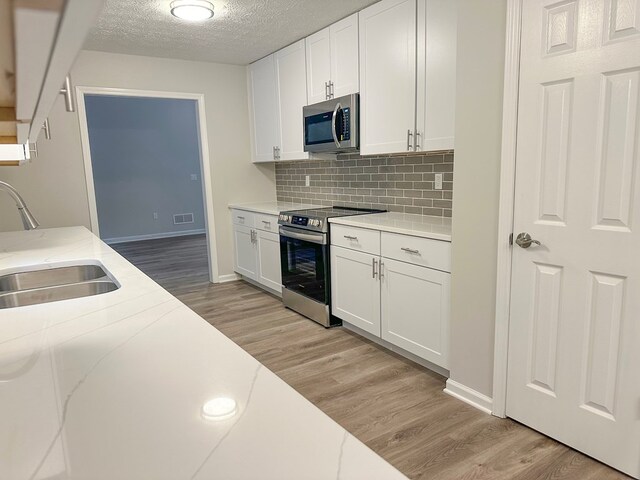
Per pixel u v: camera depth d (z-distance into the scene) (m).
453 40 2.44
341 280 3.23
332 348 3.02
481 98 2.04
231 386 0.74
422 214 3.23
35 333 1.02
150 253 6.70
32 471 0.53
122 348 0.92
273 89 4.24
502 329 2.06
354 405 2.29
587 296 1.76
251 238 4.41
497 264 2.04
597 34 1.62
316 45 3.55
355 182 3.85
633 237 1.61
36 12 0.29
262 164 4.95
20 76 0.49
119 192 7.69
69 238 2.59
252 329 3.42
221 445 0.57
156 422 0.63
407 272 2.63
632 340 1.65
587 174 1.71
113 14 3.03
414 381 2.53
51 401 0.70
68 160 3.89
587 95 1.68
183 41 3.69
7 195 3.69
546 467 1.78
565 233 1.80
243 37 3.64
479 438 1.98
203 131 4.55
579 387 1.83
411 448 1.92
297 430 0.61
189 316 1.14
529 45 1.82
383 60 2.93
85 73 3.89
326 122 3.44
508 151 1.94
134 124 7.68
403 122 2.83
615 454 1.74
